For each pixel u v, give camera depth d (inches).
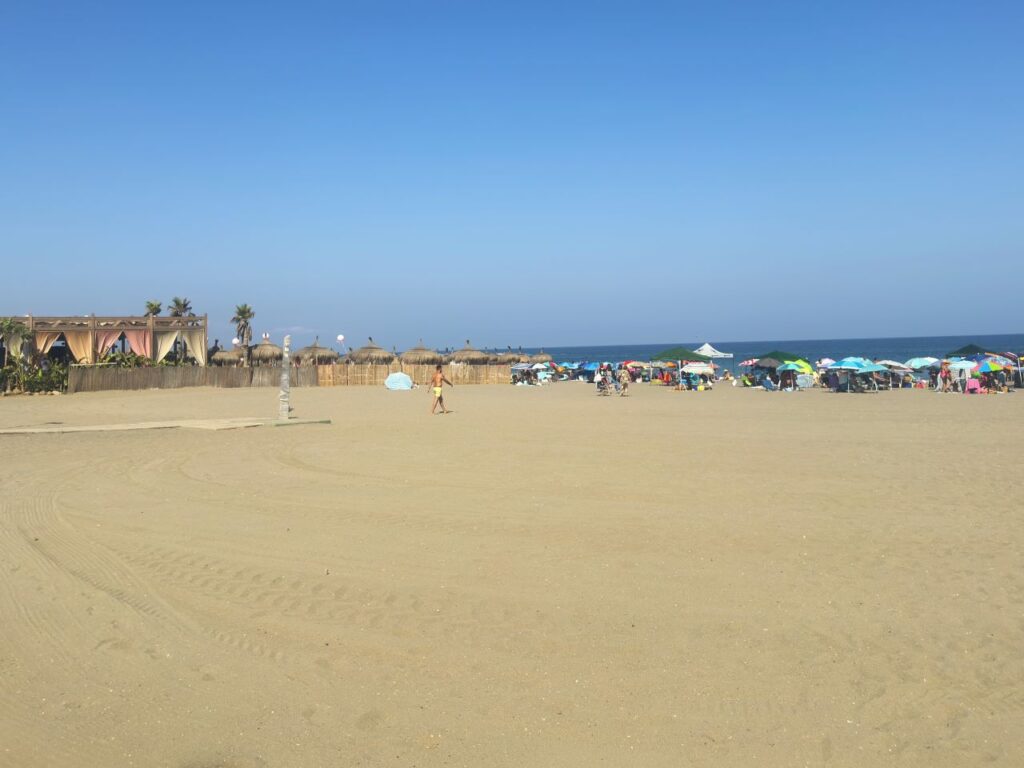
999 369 1505.9
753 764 171.6
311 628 250.5
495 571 305.7
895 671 213.8
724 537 349.7
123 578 299.9
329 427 873.5
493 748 179.5
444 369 2351.1
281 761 174.6
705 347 2260.1
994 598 266.8
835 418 972.6
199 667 222.4
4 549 337.7
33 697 204.1
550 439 735.7
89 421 971.3
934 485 470.0
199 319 2070.6
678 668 218.2
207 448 679.1
